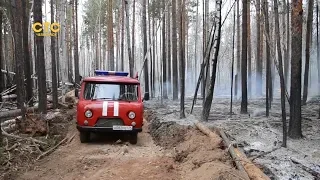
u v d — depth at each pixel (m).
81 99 9.01
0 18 13.41
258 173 5.59
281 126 10.48
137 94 9.20
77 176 6.16
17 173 6.25
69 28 36.94
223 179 5.11
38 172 6.38
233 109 15.15
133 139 8.88
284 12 20.44
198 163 6.32
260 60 23.83
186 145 7.73
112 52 28.25
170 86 26.02
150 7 28.22
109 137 9.60
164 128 10.12
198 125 9.05
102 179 5.93
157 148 8.47
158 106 16.88
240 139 8.67
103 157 7.39
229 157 6.47
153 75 24.27
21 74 9.52
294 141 8.52
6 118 10.10
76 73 30.03
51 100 15.26
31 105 12.20
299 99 8.80
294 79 8.77
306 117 12.27
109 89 9.16
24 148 7.49
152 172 6.28
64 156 7.47
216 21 11.24
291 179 5.88
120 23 34.59
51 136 9.14
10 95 14.12
